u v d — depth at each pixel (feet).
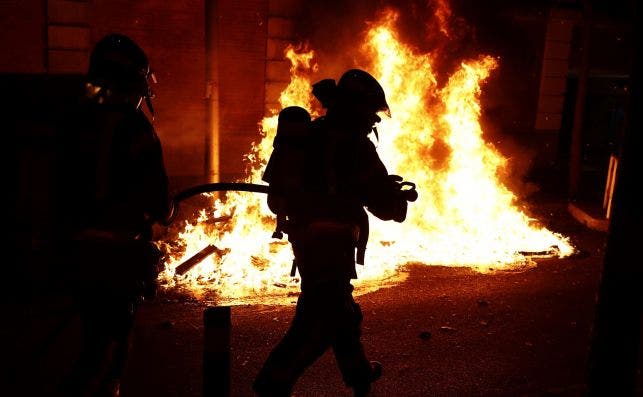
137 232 11.63
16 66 29.22
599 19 41.81
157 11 31.14
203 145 33.53
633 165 10.78
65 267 11.46
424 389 14.97
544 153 42.37
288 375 11.57
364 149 12.02
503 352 17.30
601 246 28.66
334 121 12.18
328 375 15.48
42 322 17.35
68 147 11.59
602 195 37.29
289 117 12.42
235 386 14.65
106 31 30.45
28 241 18.57
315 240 11.72
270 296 20.66
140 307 19.15
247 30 33.17
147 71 11.97
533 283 23.29
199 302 19.83
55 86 18.28
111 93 11.55
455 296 21.53
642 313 11.64
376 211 12.18
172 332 17.60
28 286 18.90
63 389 11.27
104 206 11.25
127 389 14.33
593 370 11.89
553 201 35.55
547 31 40.24
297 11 33.91
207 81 26.66
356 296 21.08
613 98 53.36
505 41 39.50
